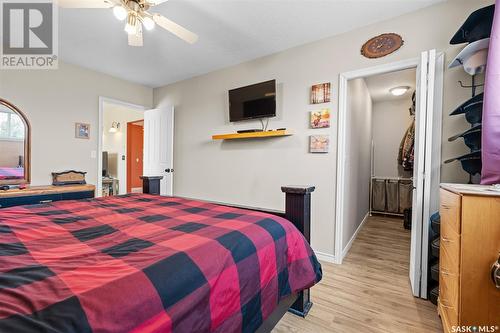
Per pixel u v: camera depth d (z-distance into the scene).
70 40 2.64
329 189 2.56
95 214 1.44
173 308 0.68
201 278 0.80
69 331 0.50
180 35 1.88
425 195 1.84
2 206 2.49
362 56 2.36
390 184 4.74
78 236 1.04
